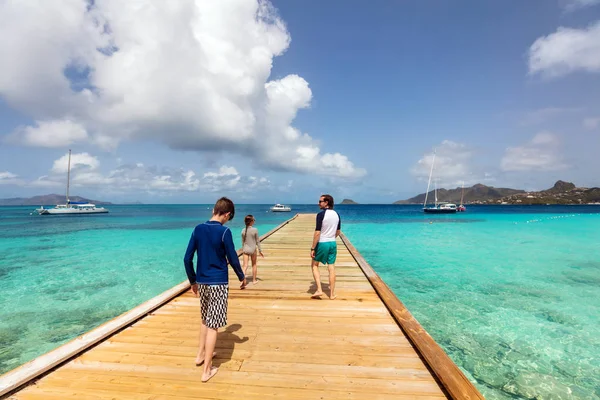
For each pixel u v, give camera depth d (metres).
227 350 3.61
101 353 3.53
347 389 2.85
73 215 61.06
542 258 13.49
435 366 3.06
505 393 4.34
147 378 3.02
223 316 3.09
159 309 5.02
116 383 2.93
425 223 35.09
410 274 10.76
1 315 7.50
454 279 10.11
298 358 3.43
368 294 5.79
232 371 3.16
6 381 2.81
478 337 6.03
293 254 9.81
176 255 14.88
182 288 5.93
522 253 14.68
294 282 6.64
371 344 3.77
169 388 2.86
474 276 10.48
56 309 7.88
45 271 11.68
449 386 2.71
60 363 3.23
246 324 4.41
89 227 30.86
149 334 4.06
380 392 2.80
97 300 8.54
